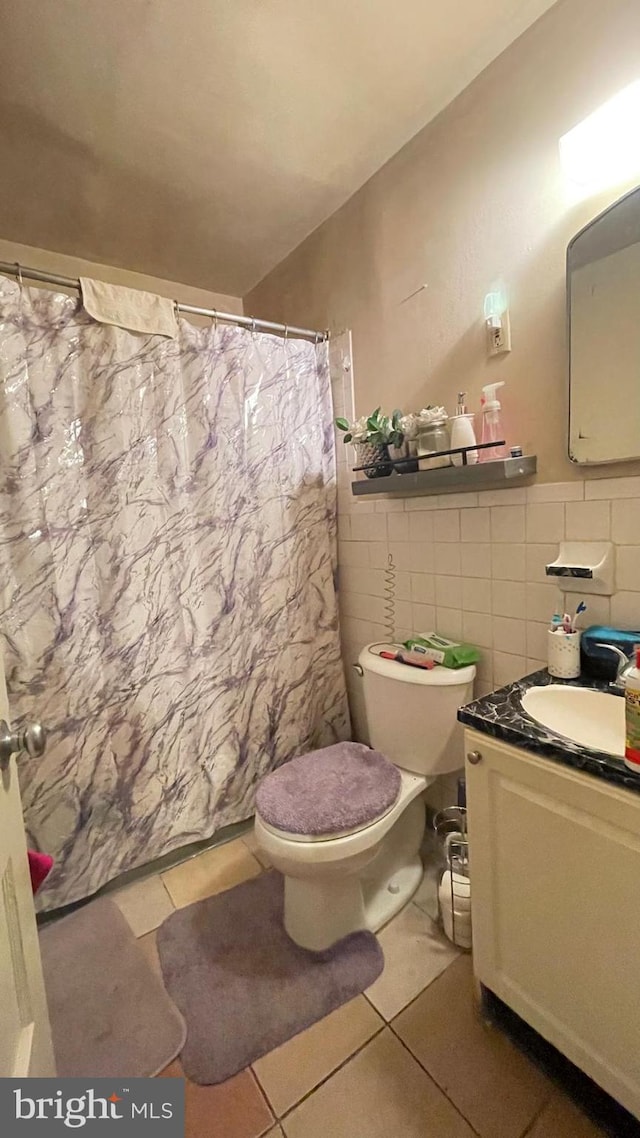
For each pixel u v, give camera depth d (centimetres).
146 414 156
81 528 147
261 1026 115
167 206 173
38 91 125
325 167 160
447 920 134
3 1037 60
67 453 143
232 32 114
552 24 115
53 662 143
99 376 147
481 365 140
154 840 166
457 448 138
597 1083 90
